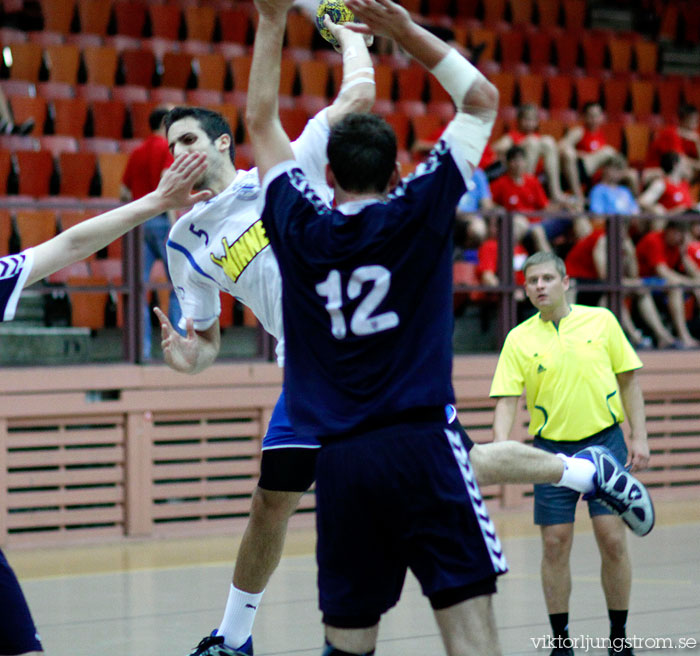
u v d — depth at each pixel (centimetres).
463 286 2980
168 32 4159
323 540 934
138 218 1052
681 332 3294
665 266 3253
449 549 891
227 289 1340
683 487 3312
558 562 1500
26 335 2688
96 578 2200
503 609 1833
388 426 903
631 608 1827
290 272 933
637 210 3541
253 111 964
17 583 962
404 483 892
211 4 4356
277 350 1333
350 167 923
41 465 2617
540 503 1513
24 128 3300
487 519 909
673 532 2684
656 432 3244
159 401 2723
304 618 1802
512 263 3069
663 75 4962
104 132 3550
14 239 2789
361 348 900
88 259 2912
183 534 2759
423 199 898
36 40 3828
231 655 1397
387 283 893
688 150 3984
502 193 3325
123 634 1703
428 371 898
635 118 4638
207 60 3925
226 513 2819
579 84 4562
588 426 1565
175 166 1065
